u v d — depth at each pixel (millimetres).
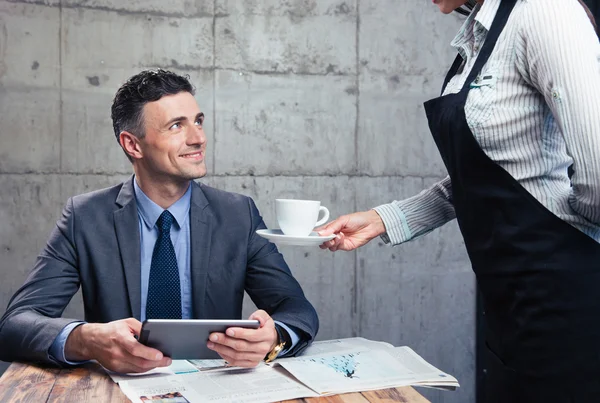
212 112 3209
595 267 1228
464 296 3494
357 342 1614
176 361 1454
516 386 1332
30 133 3039
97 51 3082
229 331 1299
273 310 1802
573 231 1234
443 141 1394
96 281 1733
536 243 1254
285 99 3277
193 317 1786
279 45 3264
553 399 1268
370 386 1270
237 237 1844
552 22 1187
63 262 1742
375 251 3404
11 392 1245
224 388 1259
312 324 1574
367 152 3367
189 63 3174
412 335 3449
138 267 1742
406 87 3396
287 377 1334
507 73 1276
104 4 3082
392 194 3400
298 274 3340
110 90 3102
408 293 3439
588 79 1154
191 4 3168
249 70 3240
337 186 3342
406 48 3387
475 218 1358
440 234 3467
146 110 1698
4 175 3023
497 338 1383
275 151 3281
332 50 3314
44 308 1670
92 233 1756
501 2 1330
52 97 3051
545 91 1203
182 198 1821
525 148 1277
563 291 1232
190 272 1793
